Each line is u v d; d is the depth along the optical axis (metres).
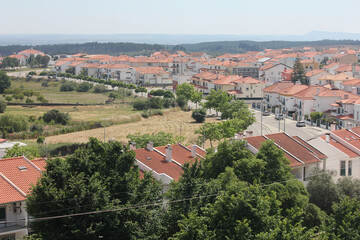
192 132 124.62
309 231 41.38
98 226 39.91
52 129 126.38
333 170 67.19
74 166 44.72
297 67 194.88
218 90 143.50
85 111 162.38
